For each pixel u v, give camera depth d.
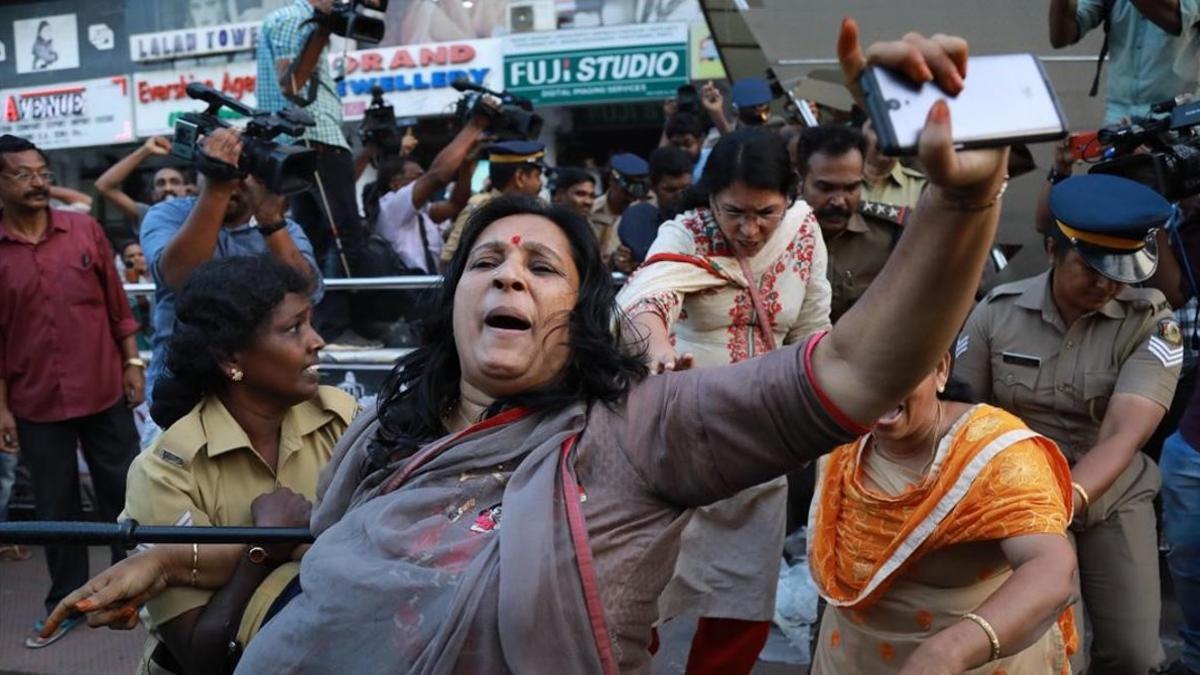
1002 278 5.21
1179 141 3.50
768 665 3.99
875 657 2.46
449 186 8.12
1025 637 2.01
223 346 2.32
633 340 1.91
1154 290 3.09
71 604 2.08
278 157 3.66
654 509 1.71
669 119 6.74
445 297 1.95
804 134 4.06
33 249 4.74
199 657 2.19
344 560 1.73
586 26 10.30
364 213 7.30
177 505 2.26
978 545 2.31
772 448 1.63
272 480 2.40
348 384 5.36
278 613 1.90
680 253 3.24
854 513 2.46
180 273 3.65
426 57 10.62
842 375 1.55
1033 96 1.36
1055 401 3.13
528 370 1.79
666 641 4.29
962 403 2.42
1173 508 3.24
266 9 11.12
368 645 1.67
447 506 1.73
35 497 4.80
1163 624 4.33
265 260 2.40
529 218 1.89
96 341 4.85
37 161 4.69
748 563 3.24
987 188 1.38
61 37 11.85
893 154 1.30
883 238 4.14
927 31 5.27
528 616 1.56
